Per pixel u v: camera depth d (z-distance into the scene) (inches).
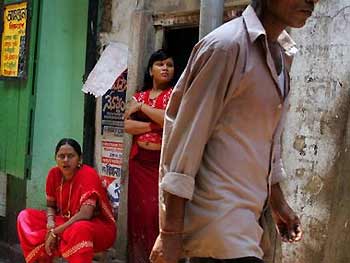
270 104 80.9
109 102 213.5
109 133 213.8
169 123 82.3
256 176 82.0
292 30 144.6
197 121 78.0
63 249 177.6
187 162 78.2
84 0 229.5
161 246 80.1
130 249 185.3
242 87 79.0
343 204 133.0
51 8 228.7
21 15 228.4
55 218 190.5
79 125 232.1
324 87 138.2
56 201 192.5
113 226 187.6
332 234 135.0
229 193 80.0
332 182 135.7
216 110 79.1
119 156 209.6
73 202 187.8
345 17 134.2
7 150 238.2
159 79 178.4
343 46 134.6
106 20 216.2
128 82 199.5
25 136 226.5
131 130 181.2
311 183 140.2
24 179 231.6
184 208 79.9
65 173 188.2
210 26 146.8
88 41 221.8
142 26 195.9
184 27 190.4
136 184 181.9
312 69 140.7
